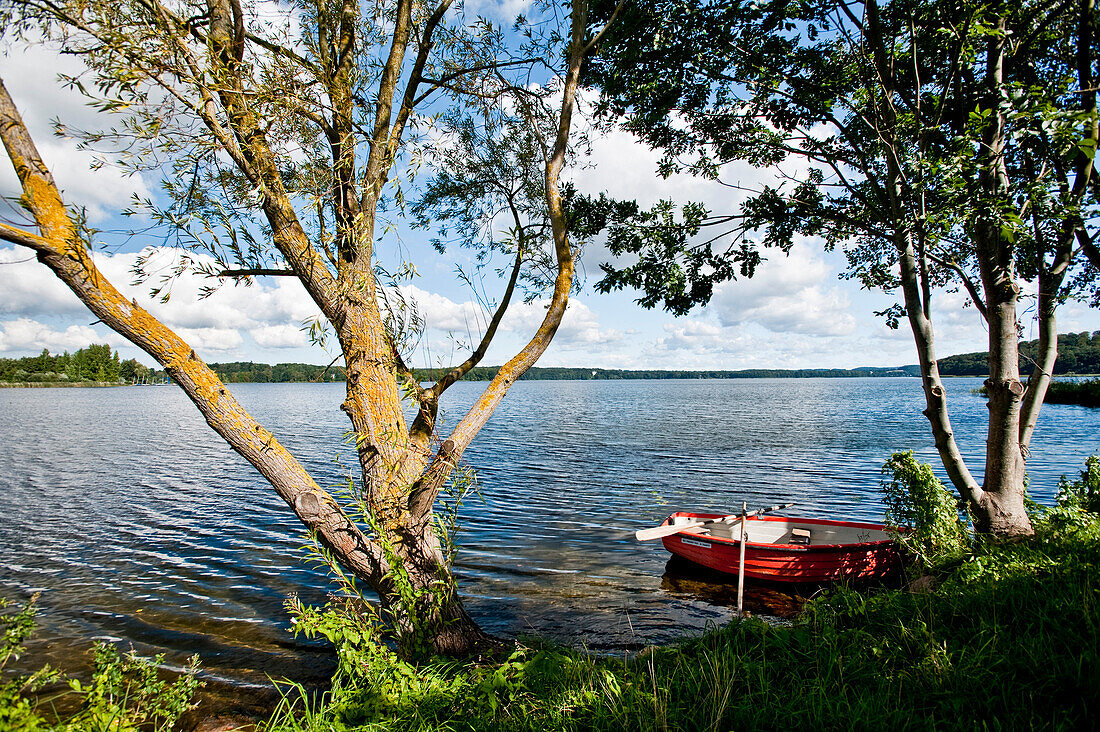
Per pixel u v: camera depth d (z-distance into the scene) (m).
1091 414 40.22
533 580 9.64
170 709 4.31
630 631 7.59
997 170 6.27
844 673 4.14
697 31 7.21
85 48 3.67
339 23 4.95
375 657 4.30
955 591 5.36
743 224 7.62
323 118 4.74
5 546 11.56
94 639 7.26
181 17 4.17
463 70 5.80
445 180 6.70
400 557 4.72
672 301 7.82
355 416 4.82
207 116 3.98
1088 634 4.00
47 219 3.46
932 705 3.61
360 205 4.85
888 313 8.59
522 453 25.41
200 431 36.75
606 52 7.12
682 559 10.75
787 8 6.64
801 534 10.79
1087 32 5.61
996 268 6.65
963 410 50.69
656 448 26.84
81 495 16.70
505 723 3.75
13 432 35.72
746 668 4.32
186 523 13.38
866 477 18.95
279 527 13.02
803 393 105.88
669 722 3.66
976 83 6.77
